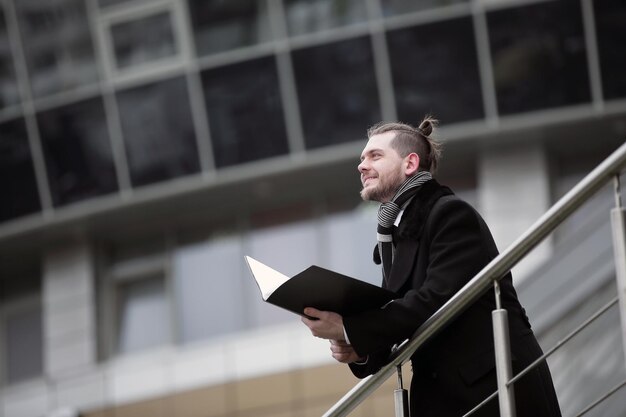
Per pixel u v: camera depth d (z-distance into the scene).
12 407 31.88
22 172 31.91
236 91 29.98
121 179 31.03
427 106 29.05
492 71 28.80
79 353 31.77
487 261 6.48
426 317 6.30
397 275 6.64
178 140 30.50
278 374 29.50
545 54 28.66
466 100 28.91
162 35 30.47
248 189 30.58
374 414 27.41
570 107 28.64
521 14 28.69
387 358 6.50
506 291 6.53
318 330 6.35
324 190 30.69
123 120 30.84
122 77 30.75
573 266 16.36
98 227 32.22
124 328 31.92
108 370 31.11
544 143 29.34
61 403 31.38
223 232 31.55
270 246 30.89
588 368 12.84
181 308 31.45
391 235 6.78
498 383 5.92
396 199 6.76
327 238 30.39
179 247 31.92
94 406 30.92
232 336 30.67
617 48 28.47
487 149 29.58
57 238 32.69
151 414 30.39
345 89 29.36
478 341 6.40
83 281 32.31
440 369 6.42
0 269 33.66
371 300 6.32
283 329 29.98
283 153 29.78
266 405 29.41
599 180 5.75
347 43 29.31
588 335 13.09
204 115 30.22
